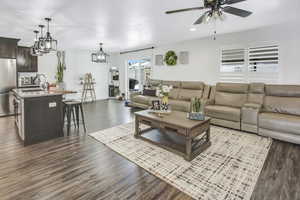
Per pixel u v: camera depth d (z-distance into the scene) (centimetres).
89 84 782
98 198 174
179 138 319
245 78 437
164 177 209
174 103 485
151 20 338
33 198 173
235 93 432
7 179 202
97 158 255
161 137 325
